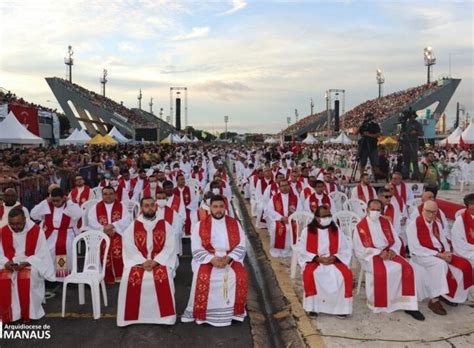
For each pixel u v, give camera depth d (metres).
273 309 6.63
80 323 5.79
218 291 5.81
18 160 12.95
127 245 5.98
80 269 8.21
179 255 9.15
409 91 65.00
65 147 24.22
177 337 5.43
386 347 5.02
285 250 9.26
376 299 6.00
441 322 5.71
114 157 20.45
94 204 8.75
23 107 21.19
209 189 10.59
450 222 11.59
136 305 5.71
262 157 27.12
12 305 5.75
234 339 5.40
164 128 66.62
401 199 9.07
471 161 21.83
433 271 6.16
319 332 5.43
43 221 7.50
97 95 56.72
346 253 6.25
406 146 14.34
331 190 11.99
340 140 44.69
